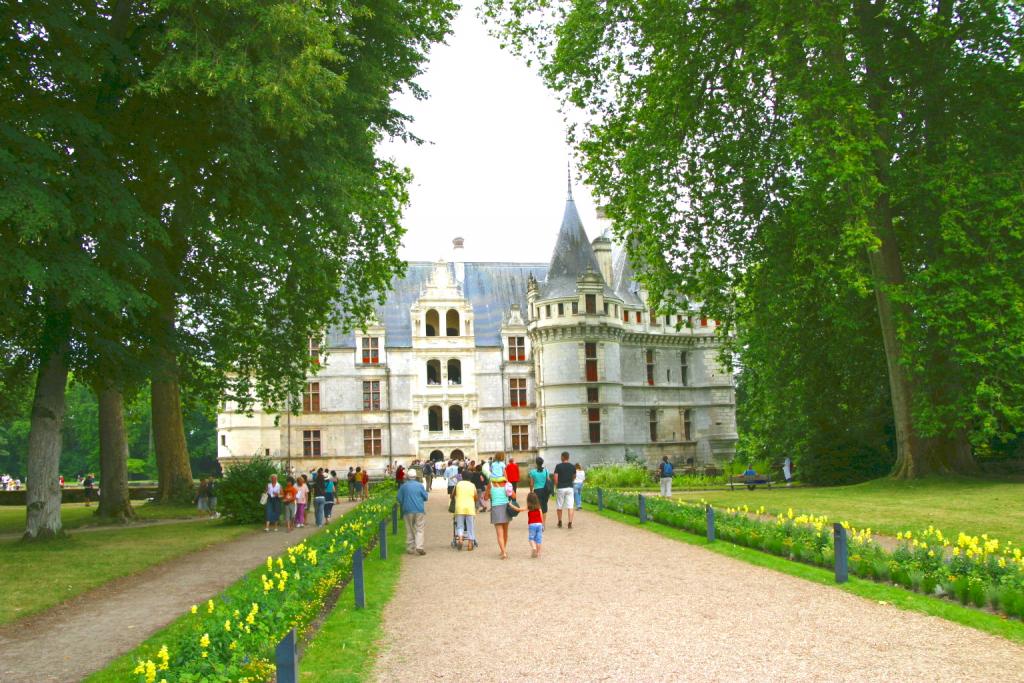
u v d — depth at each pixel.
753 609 11.95
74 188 19.02
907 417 29.75
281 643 7.46
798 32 26.38
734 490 39.09
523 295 74.62
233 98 19.50
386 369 67.88
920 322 26.47
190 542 23.22
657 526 22.81
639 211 32.88
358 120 23.86
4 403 34.78
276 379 39.06
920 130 29.22
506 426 68.81
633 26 31.75
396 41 24.56
